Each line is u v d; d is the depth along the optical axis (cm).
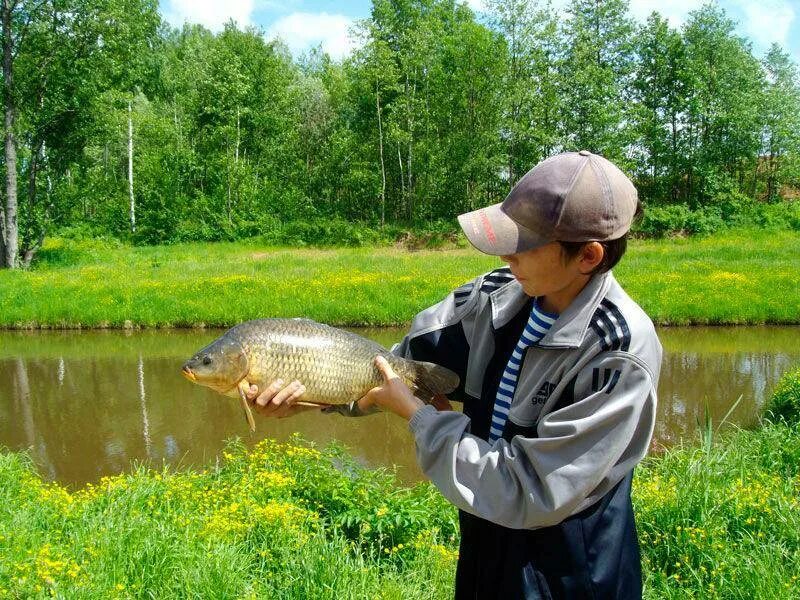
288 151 4494
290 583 407
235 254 3225
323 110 4612
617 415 161
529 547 176
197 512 520
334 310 1686
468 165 3697
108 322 1705
